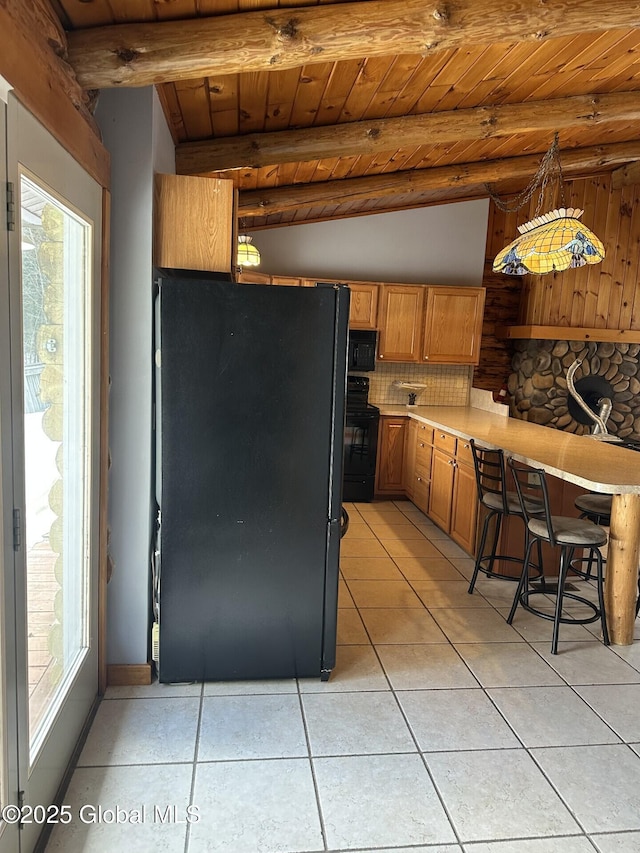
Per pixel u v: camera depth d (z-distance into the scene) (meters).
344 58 2.21
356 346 5.66
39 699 1.80
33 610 1.71
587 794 2.05
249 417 2.43
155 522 2.58
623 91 3.71
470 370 6.31
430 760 2.19
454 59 2.89
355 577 3.90
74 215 1.90
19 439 1.46
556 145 4.41
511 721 2.44
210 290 2.35
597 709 2.54
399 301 5.76
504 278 6.75
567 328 6.33
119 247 2.36
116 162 2.32
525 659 2.93
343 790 2.02
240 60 2.06
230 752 2.18
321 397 2.46
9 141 1.34
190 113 2.99
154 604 2.62
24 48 1.42
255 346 2.40
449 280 6.12
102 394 2.32
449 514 4.68
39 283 1.69
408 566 4.12
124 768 2.08
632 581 3.08
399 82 3.05
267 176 4.34
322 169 4.39
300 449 2.48
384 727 2.37
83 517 2.20
